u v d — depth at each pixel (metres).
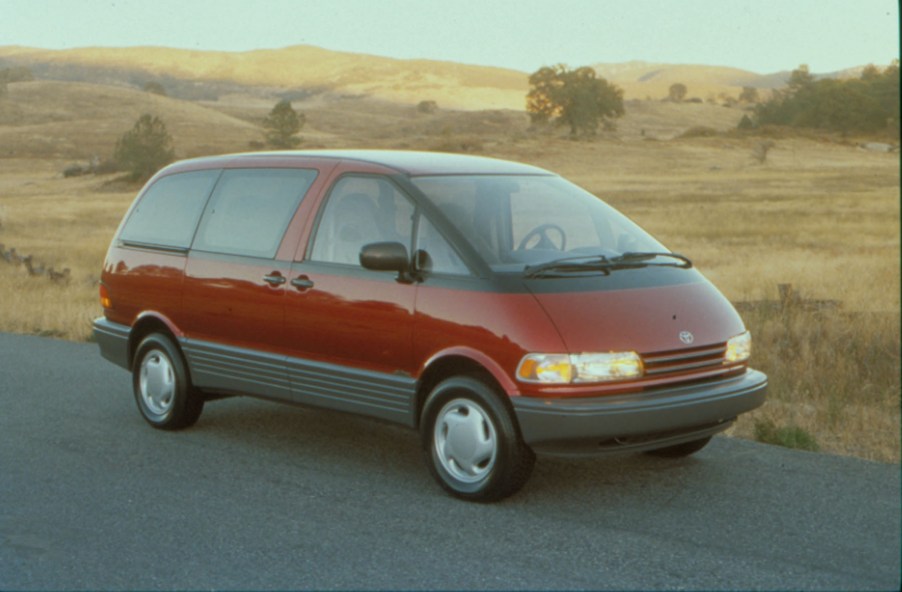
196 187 7.53
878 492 5.94
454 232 5.97
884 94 150.12
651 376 5.64
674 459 6.68
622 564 4.85
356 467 6.57
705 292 6.18
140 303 7.65
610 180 82.12
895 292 15.73
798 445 7.05
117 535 5.32
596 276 5.88
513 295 5.66
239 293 6.91
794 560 4.88
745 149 121.56
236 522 5.51
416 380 5.99
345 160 6.69
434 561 4.91
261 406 8.38
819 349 9.91
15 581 4.72
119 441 7.25
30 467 6.59
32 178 104.44
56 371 9.84
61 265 24.98
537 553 5.00
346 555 5.01
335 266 6.43
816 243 32.41
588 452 5.52
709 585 4.59
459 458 5.84
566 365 5.46
